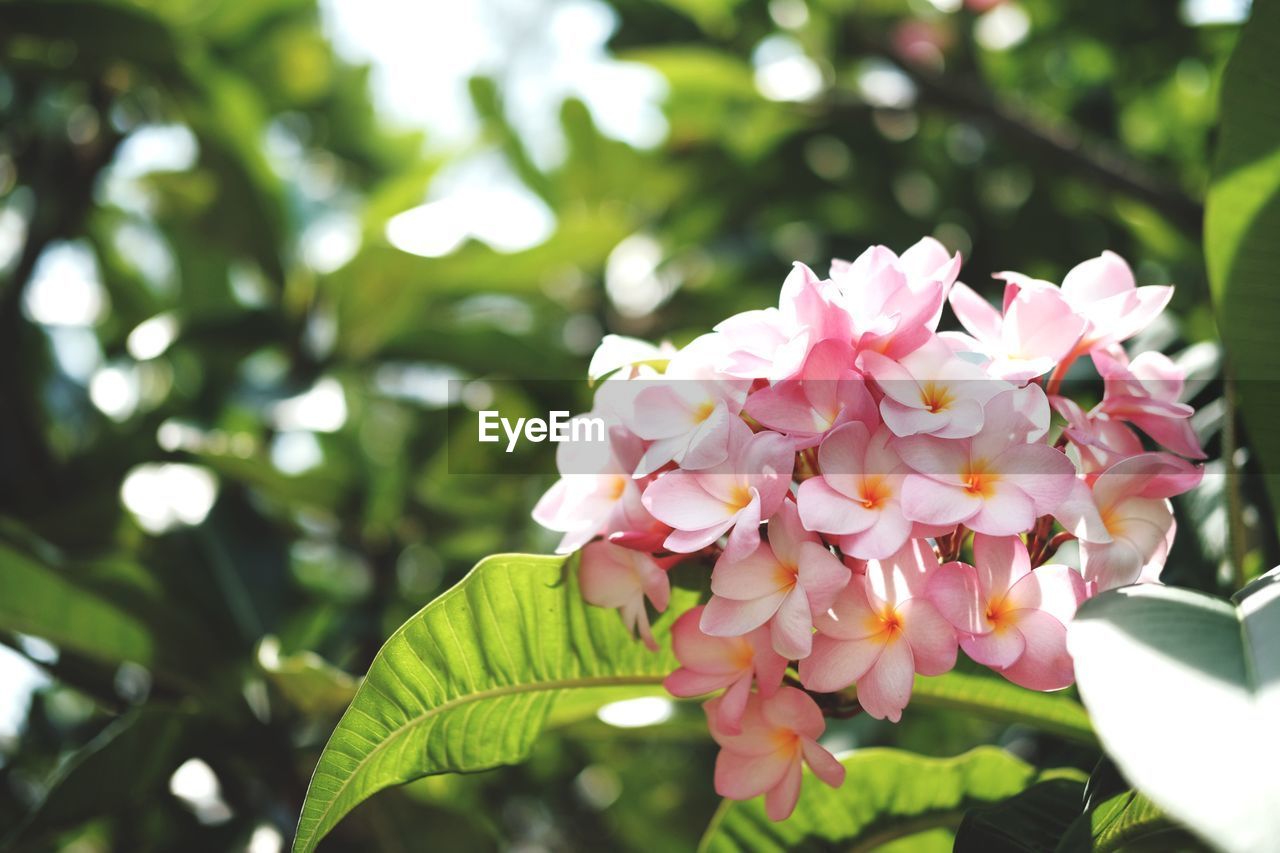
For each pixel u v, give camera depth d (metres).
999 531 1.16
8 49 2.12
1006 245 2.48
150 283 2.75
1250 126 1.29
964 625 1.17
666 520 1.19
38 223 2.30
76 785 1.51
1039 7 2.60
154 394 2.51
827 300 1.19
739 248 2.77
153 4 2.30
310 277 2.40
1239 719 1.08
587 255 2.29
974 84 2.51
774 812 1.23
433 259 2.23
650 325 2.79
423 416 2.37
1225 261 1.31
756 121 2.77
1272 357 1.30
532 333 2.26
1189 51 2.41
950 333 1.24
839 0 2.64
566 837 2.79
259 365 2.59
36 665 1.63
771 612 1.18
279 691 1.61
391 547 2.29
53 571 1.56
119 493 1.95
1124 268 1.26
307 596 2.04
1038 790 1.29
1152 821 1.18
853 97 2.55
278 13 2.65
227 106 2.21
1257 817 1.04
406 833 1.77
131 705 1.68
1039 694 1.32
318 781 1.26
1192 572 1.37
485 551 2.37
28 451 2.12
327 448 2.35
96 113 2.34
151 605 1.60
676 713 1.48
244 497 2.09
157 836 1.79
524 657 1.29
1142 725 1.08
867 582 1.18
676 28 2.69
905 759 1.37
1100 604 1.15
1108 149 2.44
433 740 1.29
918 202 2.67
